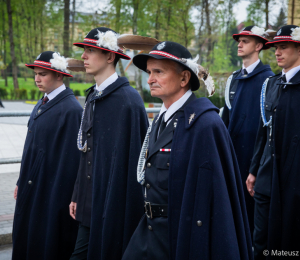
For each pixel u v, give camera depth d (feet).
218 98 67.92
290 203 9.08
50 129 10.41
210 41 80.59
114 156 8.69
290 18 63.82
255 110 11.84
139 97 9.09
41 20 104.06
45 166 10.42
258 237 10.15
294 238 9.12
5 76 126.62
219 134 5.82
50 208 10.24
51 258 10.20
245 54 12.26
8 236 12.43
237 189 6.18
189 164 5.80
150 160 6.48
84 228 9.43
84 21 83.71
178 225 5.94
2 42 128.16
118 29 79.66
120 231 8.69
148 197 6.50
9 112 12.87
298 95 9.30
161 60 6.14
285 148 9.28
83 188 9.32
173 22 79.36
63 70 10.55
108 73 9.09
